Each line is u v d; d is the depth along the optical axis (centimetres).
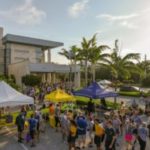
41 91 3173
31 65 4497
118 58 2952
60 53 4819
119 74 2973
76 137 1194
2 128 1677
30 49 5781
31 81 4150
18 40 5459
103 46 3912
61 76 5709
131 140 1150
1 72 5375
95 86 2042
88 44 4016
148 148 1252
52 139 1448
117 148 1260
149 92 3738
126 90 4219
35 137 1380
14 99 1541
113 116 1336
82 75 5453
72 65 4844
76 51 4628
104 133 1106
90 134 1284
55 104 1930
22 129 1397
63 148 1288
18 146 1323
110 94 2000
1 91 1580
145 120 1712
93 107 2056
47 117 1861
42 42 5806
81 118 1260
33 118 1364
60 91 1961
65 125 1370
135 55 2922
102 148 1184
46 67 4653
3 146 1323
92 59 4003
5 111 2020
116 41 2967
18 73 4822
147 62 5734
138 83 5766
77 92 2058
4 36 5497
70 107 2073
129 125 1162
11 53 5484
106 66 3019
